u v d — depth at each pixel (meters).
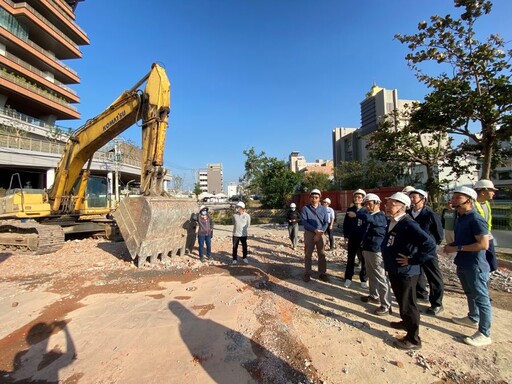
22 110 39.97
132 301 5.18
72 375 3.19
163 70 8.09
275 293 5.55
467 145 12.36
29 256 8.66
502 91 9.09
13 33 35.88
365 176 27.78
